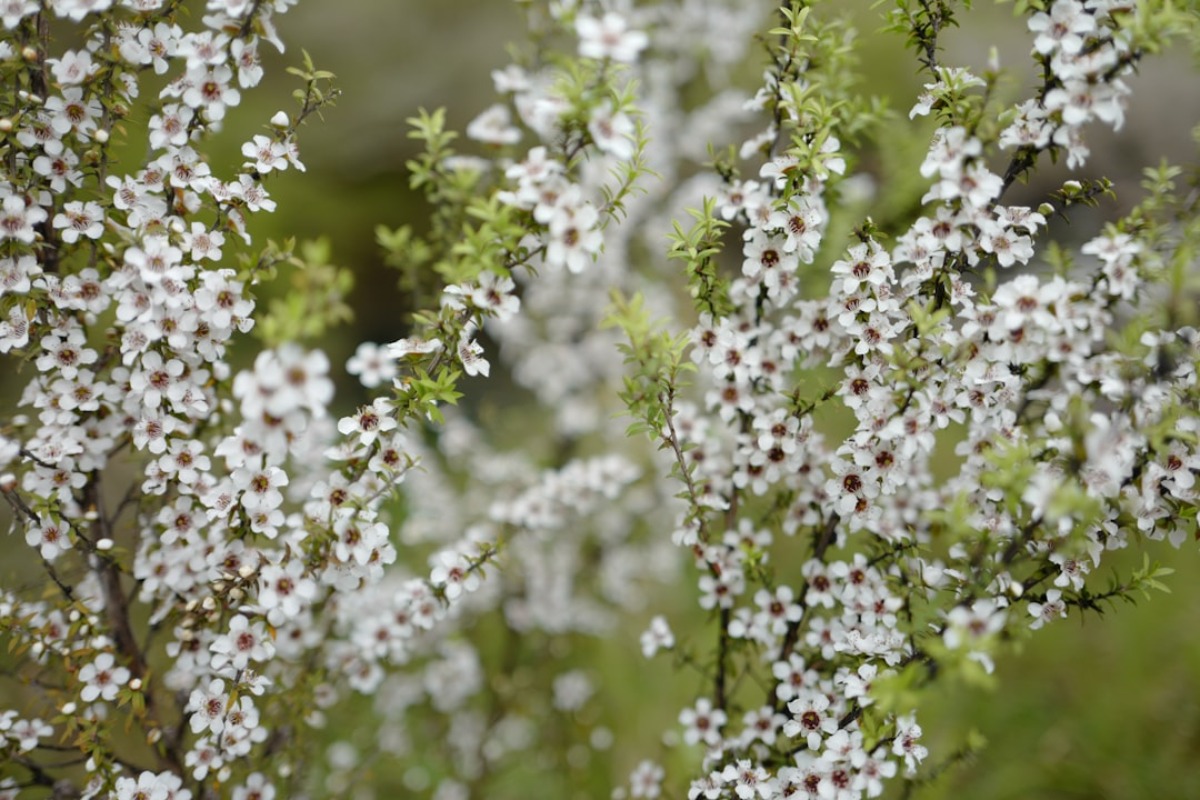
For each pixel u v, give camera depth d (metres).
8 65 2.05
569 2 2.85
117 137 2.21
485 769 4.12
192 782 2.58
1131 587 1.99
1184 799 3.68
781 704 2.48
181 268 2.04
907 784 2.68
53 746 2.28
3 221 2.05
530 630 4.43
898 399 2.04
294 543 2.14
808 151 2.10
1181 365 1.94
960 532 1.82
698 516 2.37
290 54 6.80
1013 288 1.93
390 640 2.75
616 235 4.40
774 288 2.28
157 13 2.18
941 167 1.98
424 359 2.22
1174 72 5.88
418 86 6.94
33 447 2.19
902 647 2.08
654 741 4.40
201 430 2.58
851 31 2.67
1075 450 1.81
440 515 4.23
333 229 6.77
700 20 4.35
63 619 2.38
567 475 3.62
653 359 2.03
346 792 3.30
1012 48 5.92
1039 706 4.11
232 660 2.14
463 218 2.75
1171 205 2.01
